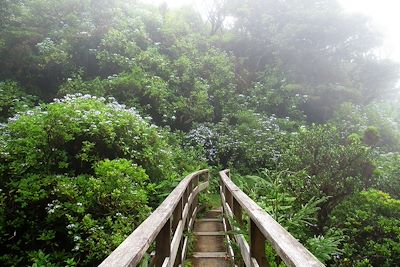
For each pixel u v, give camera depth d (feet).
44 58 45.09
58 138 21.12
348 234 22.00
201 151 43.73
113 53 48.55
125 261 4.36
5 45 45.85
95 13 53.47
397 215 23.22
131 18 55.93
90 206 18.49
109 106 26.86
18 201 17.98
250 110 52.75
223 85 57.93
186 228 17.46
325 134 27.27
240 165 44.16
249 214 8.91
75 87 42.86
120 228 17.47
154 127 28.07
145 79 45.37
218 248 18.66
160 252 9.33
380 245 20.83
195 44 62.49
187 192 19.74
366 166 26.20
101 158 22.41
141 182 21.03
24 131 21.93
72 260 15.79
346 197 24.64
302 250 4.96
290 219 14.88
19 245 18.03
